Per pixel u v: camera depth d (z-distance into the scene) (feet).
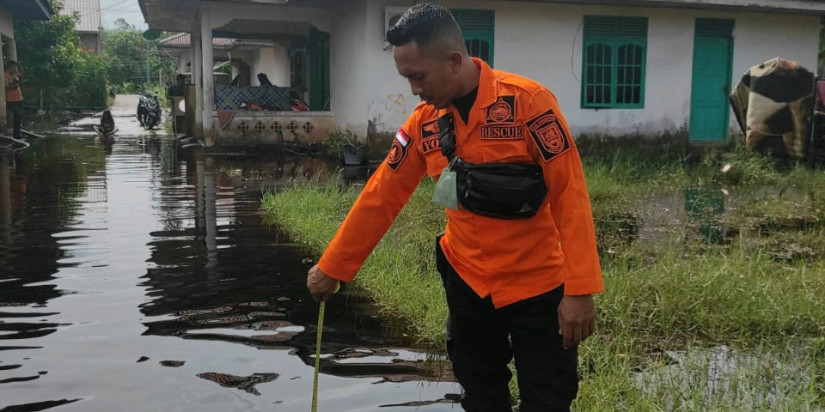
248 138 48.55
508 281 7.32
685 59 45.83
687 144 46.39
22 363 11.19
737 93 37.52
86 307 14.03
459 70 6.95
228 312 13.87
